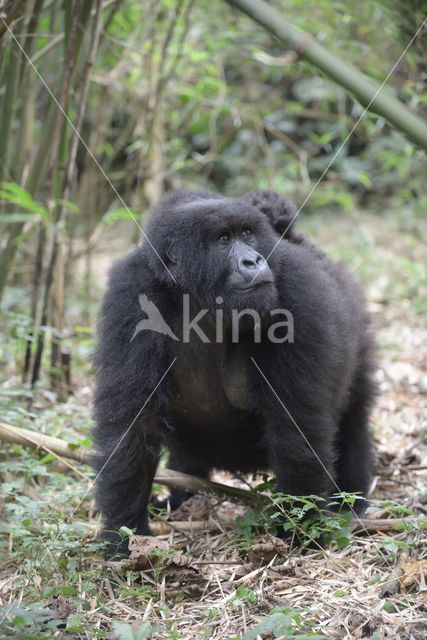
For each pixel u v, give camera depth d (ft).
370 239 38.81
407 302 34.45
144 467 15.64
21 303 29.96
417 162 44.34
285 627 11.69
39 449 17.65
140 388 15.24
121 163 45.80
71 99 23.76
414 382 25.90
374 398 19.26
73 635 12.30
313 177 50.52
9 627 12.00
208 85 37.70
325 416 15.65
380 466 20.36
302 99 48.16
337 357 15.85
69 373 24.17
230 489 17.21
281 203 18.11
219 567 14.85
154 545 14.51
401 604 12.73
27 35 19.88
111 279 16.06
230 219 15.35
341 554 14.96
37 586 13.64
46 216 19.49
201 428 17.33
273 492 16.74
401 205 47.32
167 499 19.11
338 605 12.87
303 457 15.38
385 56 30.55
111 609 13.25
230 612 12.99
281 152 48.34
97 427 15.71
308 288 15.64
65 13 19.51
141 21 31.60
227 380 16.37
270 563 14.38
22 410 19.33
